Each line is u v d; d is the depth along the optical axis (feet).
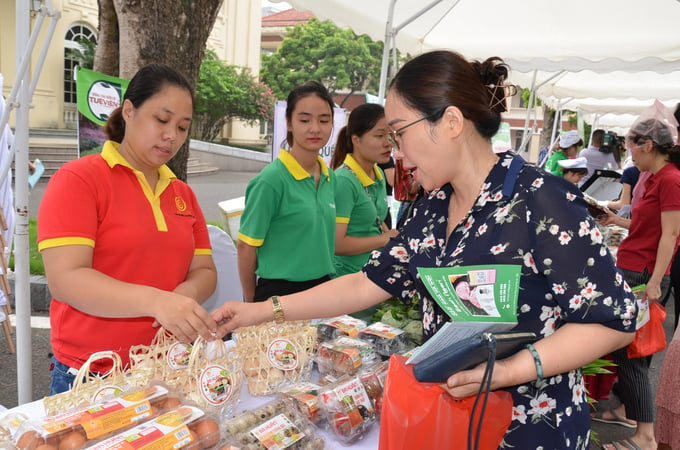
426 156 3.99
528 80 24.64
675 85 23.29
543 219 3.75
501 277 3.75
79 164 5.37
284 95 78.38
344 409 4.66
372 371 5.38
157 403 4.16
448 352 3.38
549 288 3.83
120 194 5.49
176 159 10.93
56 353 5.62
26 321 7.91
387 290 5.24
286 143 9.46
